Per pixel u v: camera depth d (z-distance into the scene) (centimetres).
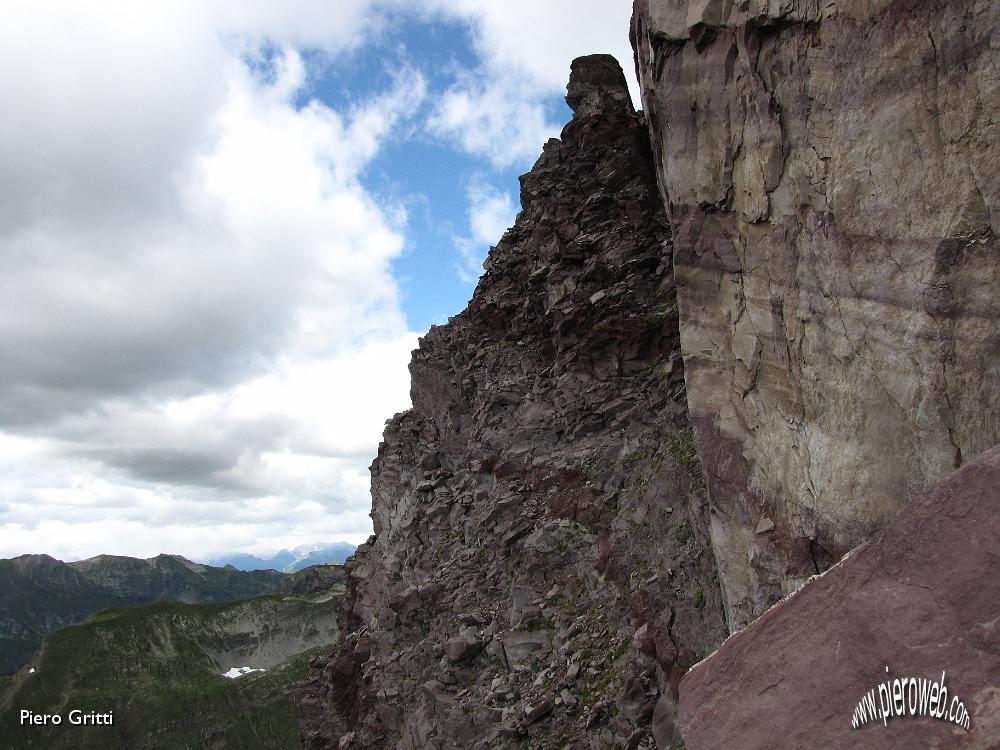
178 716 18588
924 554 630
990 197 905
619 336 3069
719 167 1344
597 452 2833
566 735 2005
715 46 1316
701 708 744
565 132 3800
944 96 955
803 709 659
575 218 3475
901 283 1005
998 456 621
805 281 1177
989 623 569
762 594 1266
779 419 1249
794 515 1205
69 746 17450
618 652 2109
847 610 664
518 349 3725
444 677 2634
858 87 1066
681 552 2097
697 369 1424
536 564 2692
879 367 1040
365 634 4031
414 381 4547
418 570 3441
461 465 3728
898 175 1012
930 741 566
